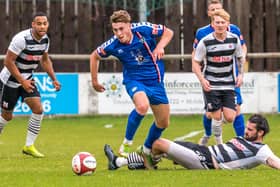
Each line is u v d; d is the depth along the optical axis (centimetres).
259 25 4375
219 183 1859
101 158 2514
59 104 4069
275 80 4100
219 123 2616
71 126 3806
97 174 2038
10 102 2609
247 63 4144
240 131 2703
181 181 1894
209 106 2600
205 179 1916
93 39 4391
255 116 2073
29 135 2572
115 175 2011
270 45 4409
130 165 2128
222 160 2073
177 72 4238
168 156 2100
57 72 4319
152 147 2105
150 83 2188
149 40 2198
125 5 4375
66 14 4362
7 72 2580
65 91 4066
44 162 2416
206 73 2594
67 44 4375
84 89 4091
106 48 2192
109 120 4034
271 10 4384
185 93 4078
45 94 4044
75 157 2023
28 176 2025
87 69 4356
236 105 2631
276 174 1992
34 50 2530
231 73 2581
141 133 3472
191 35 4366
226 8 4347
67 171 2134
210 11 2662
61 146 2930
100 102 4112
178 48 4366
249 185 1830
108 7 4381
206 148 2089
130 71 2205
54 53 4372
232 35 2536
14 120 4028
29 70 2580
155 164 2141
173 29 4366
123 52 2186
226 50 2536
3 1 4325
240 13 4350
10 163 2392
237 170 2055
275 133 3394
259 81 4097
